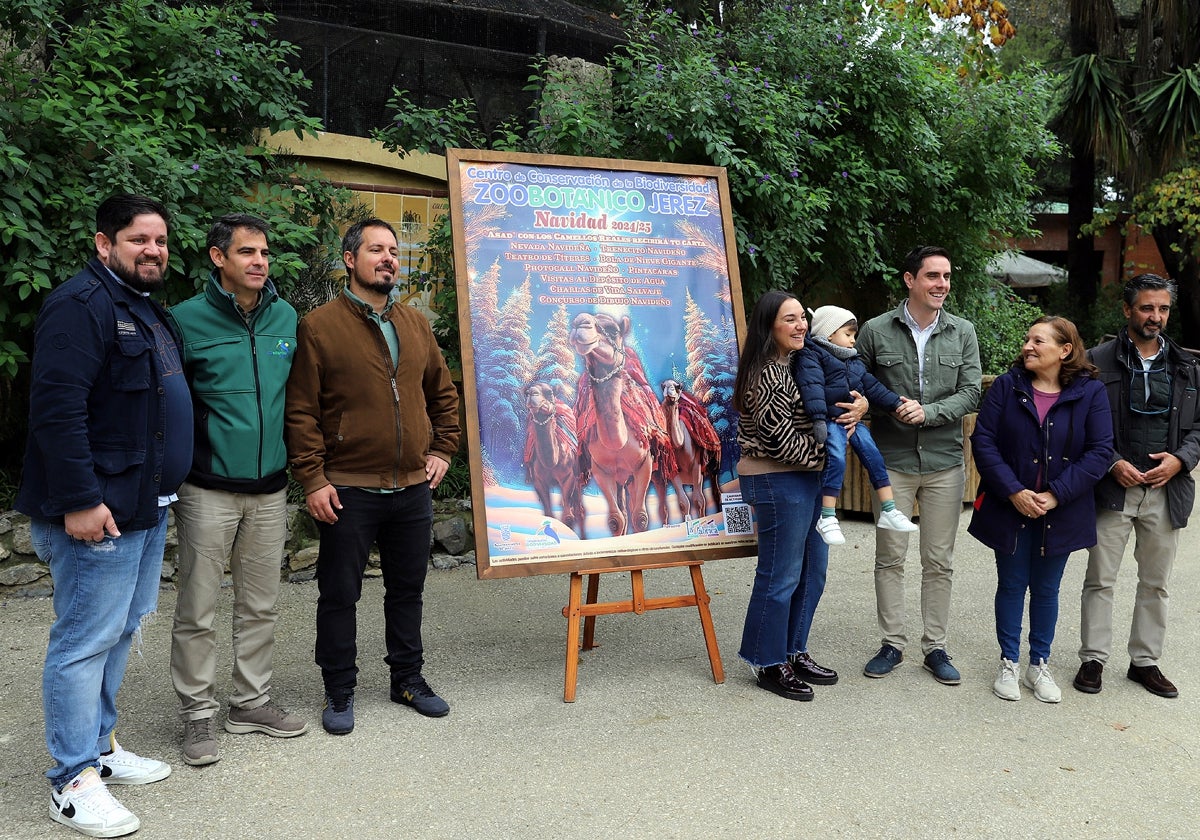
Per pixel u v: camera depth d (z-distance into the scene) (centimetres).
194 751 319
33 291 511
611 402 404
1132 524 409
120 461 281
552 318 401
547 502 388
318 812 290
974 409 418
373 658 431
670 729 356
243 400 325
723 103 630
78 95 531
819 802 302
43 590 506
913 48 774
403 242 690
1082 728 366
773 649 388
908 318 420
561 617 495
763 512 386
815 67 726
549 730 353
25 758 325
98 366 276
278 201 586
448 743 341
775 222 665
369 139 671
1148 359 402
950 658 442
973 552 638
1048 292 1814
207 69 560
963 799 307
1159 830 290
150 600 311
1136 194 1480
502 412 387
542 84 719
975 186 827
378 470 349
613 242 416
